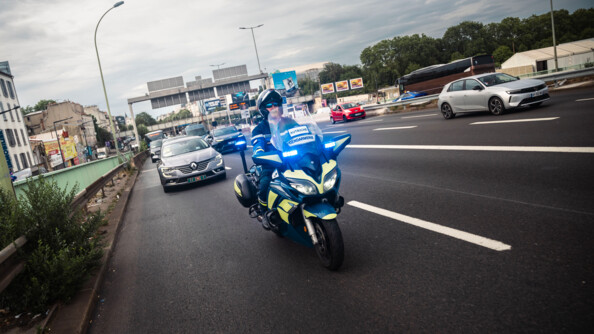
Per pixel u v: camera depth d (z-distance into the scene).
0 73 49.53
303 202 3.74
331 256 3.60
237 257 4.62
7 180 4.73
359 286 3.31
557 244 3.38
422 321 2.63
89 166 12.73
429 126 13.85
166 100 58.44
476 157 7.52
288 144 3.75
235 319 3.16
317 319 2.92
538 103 12.25
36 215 4.28
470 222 4.29
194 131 32.66
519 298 2.69
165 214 8.04
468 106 13.70
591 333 2.20
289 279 3.73
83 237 4.70
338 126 24.77
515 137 8.57
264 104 3.97
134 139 111.62
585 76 16.95
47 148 48.50
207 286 3.92
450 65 35.91
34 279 3.60
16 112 52.81
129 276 4.64
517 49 114.12
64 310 3.65
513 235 3.74
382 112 28.88
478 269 3.21
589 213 3.90
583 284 2.71
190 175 10.90
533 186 5.11
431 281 3.16
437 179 6.49
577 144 6.80
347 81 95.25
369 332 2.62
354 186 7.14
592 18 111.31
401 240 4.14
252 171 5.38
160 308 3.62
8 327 3.43
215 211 7.43
